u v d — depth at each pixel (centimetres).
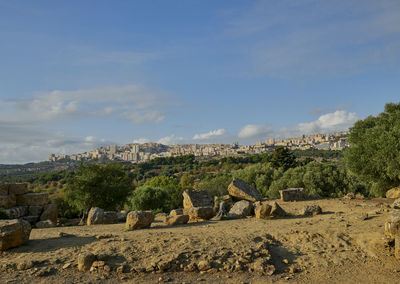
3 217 2017
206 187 5116
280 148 6825
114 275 884
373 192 3247
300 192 2502
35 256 1009
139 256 998
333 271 935
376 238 1088
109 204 3170
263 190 4862
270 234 1246
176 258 961
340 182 4241
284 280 882
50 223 2023
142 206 4584
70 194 3080
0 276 870
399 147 2406
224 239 1155
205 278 882
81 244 1145
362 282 863
